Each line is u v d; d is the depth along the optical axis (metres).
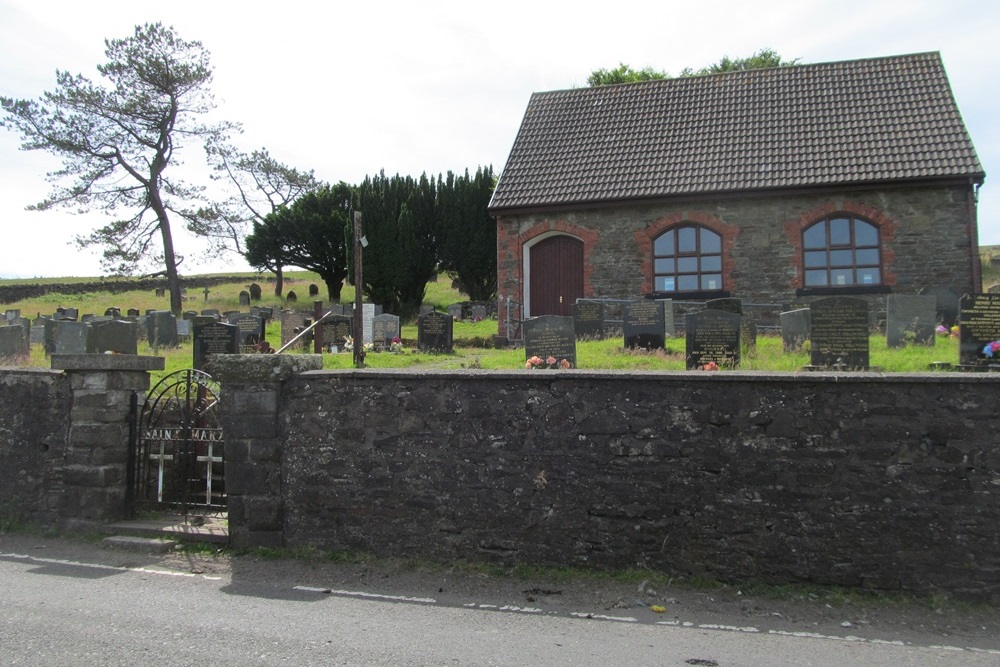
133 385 7.91
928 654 4.54
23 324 18.92
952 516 5.39
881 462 5.52
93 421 7.62
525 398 6.22
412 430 6.48
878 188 18.41
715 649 4.60
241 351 16.30
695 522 5.80
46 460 7.79
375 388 6.61
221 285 53.19
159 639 4.73
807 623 5.07
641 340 14.97
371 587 5.89
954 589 5.36
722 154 20.56
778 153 19.97
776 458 5.69
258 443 6.86
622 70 44.12
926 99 20.05
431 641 4.71
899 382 5.51
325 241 41.53
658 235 20.23
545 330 13.04
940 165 18.06
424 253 37.22
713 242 19.83
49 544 7.29
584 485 6.04
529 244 21.38
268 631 4.89
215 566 6.49
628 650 4.57
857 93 21.00
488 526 6.25
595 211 20.61
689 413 5.86
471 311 32.62
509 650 4.56
